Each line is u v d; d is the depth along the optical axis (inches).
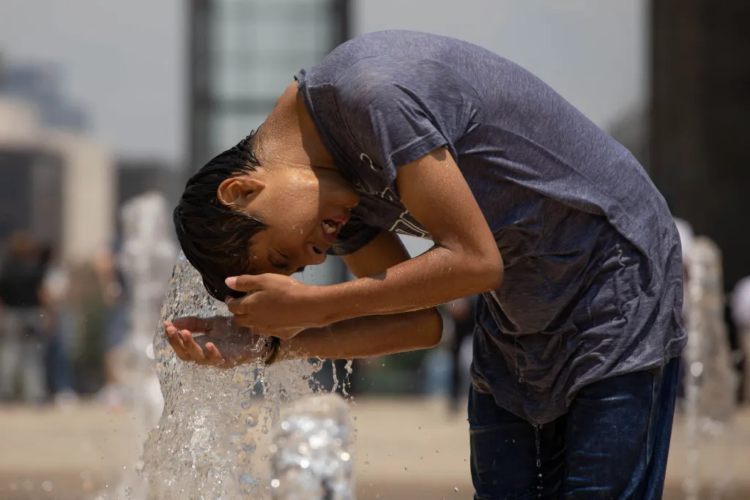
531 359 172.7
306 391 201.8
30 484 379.2
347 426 202.8
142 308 543.2
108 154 1482.5
